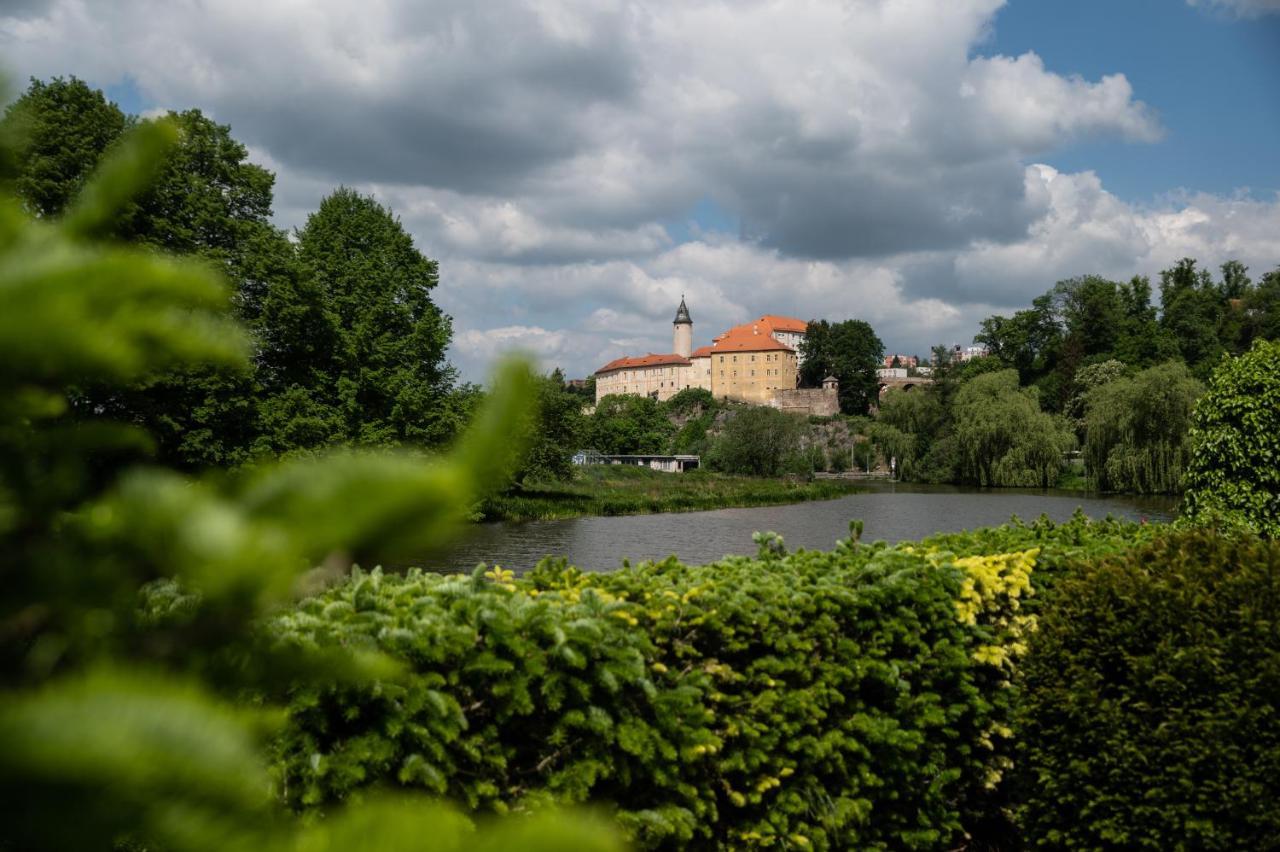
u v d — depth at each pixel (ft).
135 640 1.77
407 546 1.55
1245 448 34.30
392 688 9.26
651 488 184.85
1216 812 14.66
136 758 1.34
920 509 145.79
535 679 11.13
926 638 17.02
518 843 1.65
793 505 162.30
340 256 110.22
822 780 15.01
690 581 15.39
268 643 1.95
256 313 88.48
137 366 1.55
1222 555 16.12
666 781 11.92
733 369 431.84
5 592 1.68
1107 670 16.28
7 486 1.73
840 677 14.83
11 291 1.40
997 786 19.35
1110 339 278.67
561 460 153.58
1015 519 25.72
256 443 73.31
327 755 8.95
